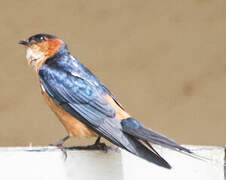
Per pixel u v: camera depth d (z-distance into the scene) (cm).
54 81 885
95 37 1269
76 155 730
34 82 1260
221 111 1249
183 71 1269
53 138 1238
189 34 1277
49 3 1266
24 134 1236
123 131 781
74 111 854
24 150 720
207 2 1279
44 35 939
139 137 761
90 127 827
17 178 712
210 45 1271
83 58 1264
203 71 1264
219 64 1267
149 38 1273
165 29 1274
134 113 1255
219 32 1270
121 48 1270
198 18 1276
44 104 1254
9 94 1252
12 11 1259
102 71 1264
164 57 1271
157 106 1258
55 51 930
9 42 1255
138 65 1270
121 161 745
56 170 720
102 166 736
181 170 760
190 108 1253
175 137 1244
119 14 1274
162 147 768
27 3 1264
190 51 1273
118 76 1266
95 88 863
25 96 1255
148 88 1263
